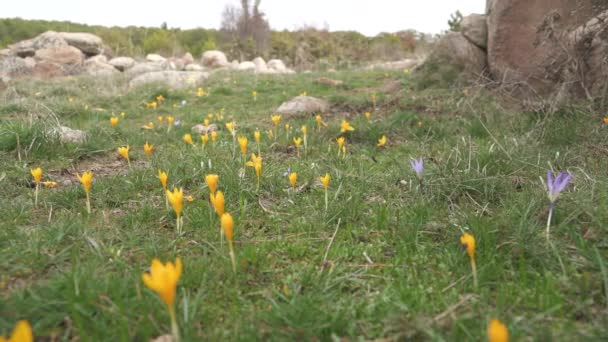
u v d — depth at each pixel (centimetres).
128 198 72
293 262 50
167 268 28
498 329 22
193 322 36
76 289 38
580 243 48
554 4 149
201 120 159
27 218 62
